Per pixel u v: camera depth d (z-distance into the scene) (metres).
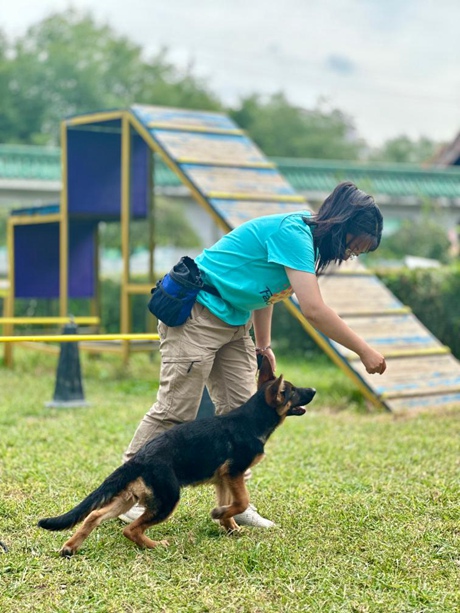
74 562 4.05
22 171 22.70
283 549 4.16
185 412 4.54
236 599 3.61
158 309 4.41
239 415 4.36
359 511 4.83
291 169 23.92
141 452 4.15
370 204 4.33
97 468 5.95
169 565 4.02
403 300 13.12
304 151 40.81
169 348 4.50
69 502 5.04
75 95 40.34
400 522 4.63
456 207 25.00
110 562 4.04
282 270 4.36
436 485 5.42
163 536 4.48
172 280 4.41
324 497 5.18
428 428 7.56
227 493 4.62
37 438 7.08
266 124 39.91
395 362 9.11
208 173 10.43
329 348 8.88
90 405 8.99
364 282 10.16
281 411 4.39
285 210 10.27
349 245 4.38
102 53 45.28
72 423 7.79
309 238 4.32
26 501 5.03
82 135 12.07
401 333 9.52
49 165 23.25
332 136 42.81
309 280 4.23
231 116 39.94
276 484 5.55
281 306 14.28
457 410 8.48
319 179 24.02
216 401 4.81
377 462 6.23
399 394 8.66
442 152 26.77
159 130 11.04
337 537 4.39
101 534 4.45
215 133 11.59
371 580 3.82
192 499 5.13
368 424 7.90
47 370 12.41
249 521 4.66
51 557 4.14
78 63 41.56
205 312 4.44
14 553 4.17
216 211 9.67
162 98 40.75
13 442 6.86
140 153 12.34
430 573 3.91
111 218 12.67
